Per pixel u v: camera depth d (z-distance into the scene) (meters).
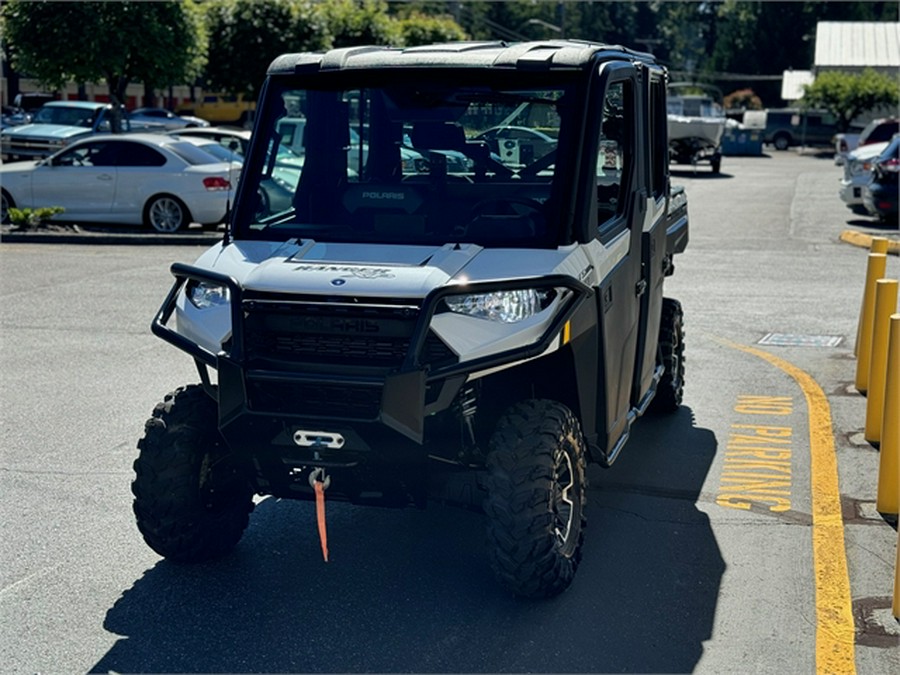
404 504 5.52
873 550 6.25
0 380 9.89
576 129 5.75
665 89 7.60
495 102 5.86
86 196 20.36
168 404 5.80
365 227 5.86
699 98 42.38
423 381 5.04
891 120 33.12
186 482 5.67
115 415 8.84
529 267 5.36
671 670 4.92
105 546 6.26
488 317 5.21
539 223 5.66
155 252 18.33
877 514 6.81
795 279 15.48
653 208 7.02
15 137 31.69
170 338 5.49
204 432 5.73
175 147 20.45
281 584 5.77
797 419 8.86
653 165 7.48
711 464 7.77
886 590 5.73
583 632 5.26
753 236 20.58
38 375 10.08
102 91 56.31
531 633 5.25
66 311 13.01
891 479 6.74
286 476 5.54
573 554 5.63
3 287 14.62
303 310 5.18
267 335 5.27
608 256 5.95
